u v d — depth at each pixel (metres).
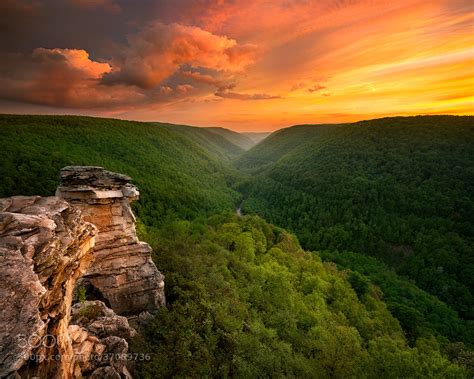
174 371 20.02
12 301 8.45
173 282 32.22
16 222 11.63
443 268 99.50
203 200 144.50
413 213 128.88
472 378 37.19
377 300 68.69
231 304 33.50
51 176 92.50
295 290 53.44
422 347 48.53
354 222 131.12
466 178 133.38
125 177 26.67
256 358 25.81
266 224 97.81
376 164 172.88
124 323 20.41
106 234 25.17
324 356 31.58
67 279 13.27
